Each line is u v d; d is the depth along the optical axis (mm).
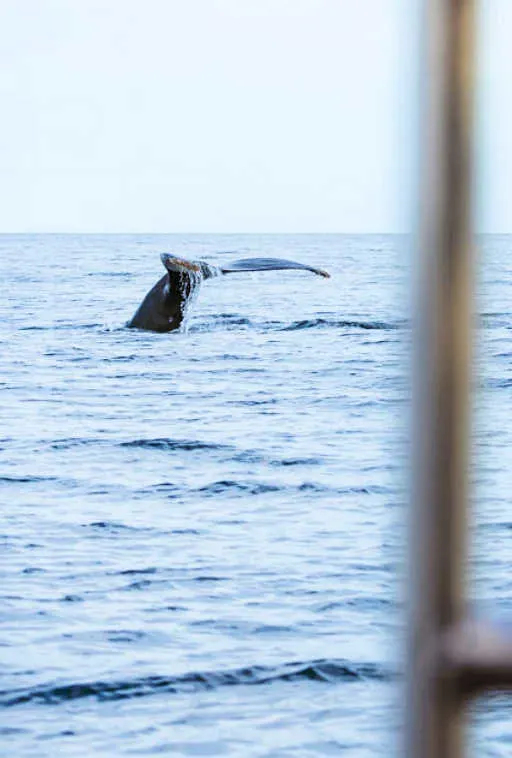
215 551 35688
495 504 41000
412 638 4082
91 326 113938
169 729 22109
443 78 4020
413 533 4125
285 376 82375
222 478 47750
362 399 71562
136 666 25438
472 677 3971
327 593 30953
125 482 47000
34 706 23219
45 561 34438
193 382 79938
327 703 23281
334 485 46125
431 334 4066
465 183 4027
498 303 147625
